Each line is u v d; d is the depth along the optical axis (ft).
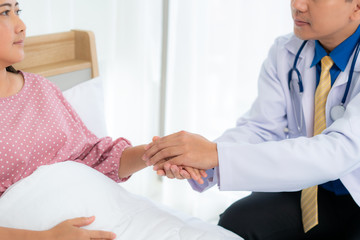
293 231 4.79
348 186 4.57
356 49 4.55
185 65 8.10
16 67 5.25
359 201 4.57
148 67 8.52
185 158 4.32
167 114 8.58
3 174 4.20
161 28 8.28
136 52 8.34
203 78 8.07
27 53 5.36
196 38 7.91
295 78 5.03
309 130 4.97
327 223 4.75
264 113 5.22
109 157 4.92
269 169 4.23
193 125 8.40
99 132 5.65
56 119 4.59
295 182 4.26
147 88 8.64
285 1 7.14
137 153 4.85
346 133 4.24
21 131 4.31
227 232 4.59
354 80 4.65
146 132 8.84
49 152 4.53
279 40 5.37
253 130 5.22
